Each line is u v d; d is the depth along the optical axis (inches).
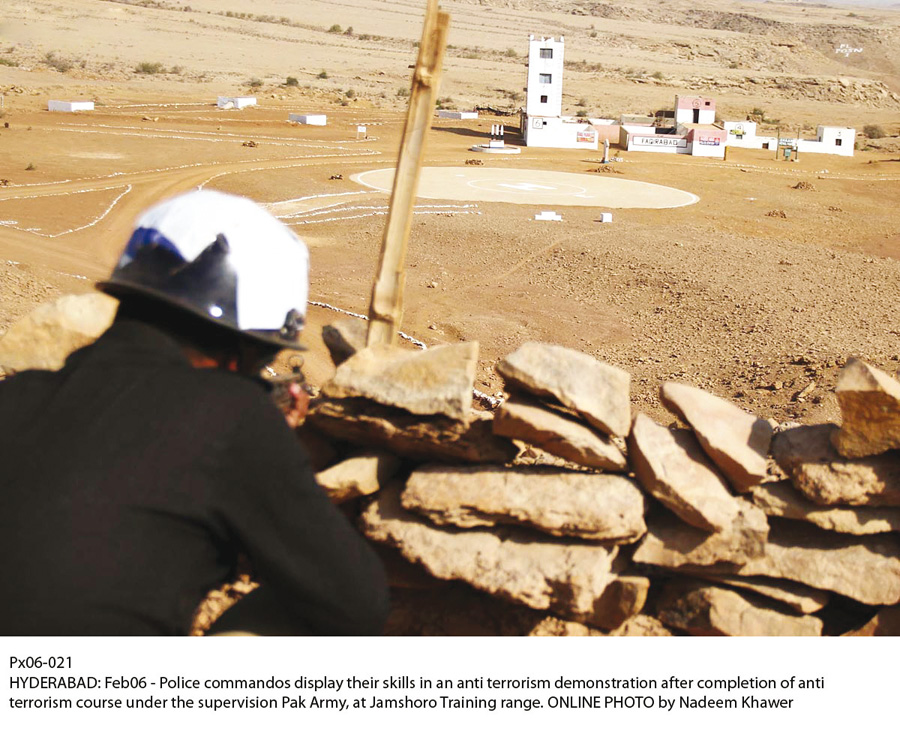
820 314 868.6
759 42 7790.4
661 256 1160.8
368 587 75.6
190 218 79.9
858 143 3476.9
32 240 1141.7
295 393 97.1
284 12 6781.5
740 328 833.5
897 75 7731.3
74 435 70.6
